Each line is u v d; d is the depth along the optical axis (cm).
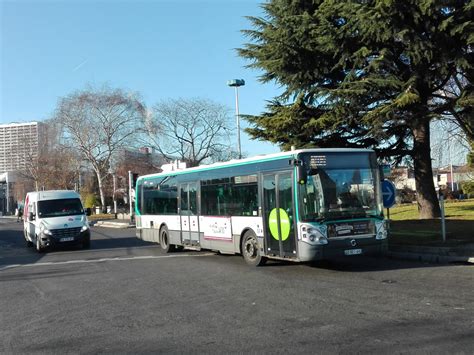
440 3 1641
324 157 1198
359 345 609
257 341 648
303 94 1995
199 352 615
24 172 7925
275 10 2080
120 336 708
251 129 2198
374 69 1817
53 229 2072
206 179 1588
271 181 1280
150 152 6512
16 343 700
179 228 1761
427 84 1967
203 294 990
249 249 1376
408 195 5550
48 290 1132
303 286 1028
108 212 6781
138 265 1512
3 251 2264
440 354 564
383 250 1223
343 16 1812
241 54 2134
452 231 1705
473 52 1817
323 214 1173
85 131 6047
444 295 881
